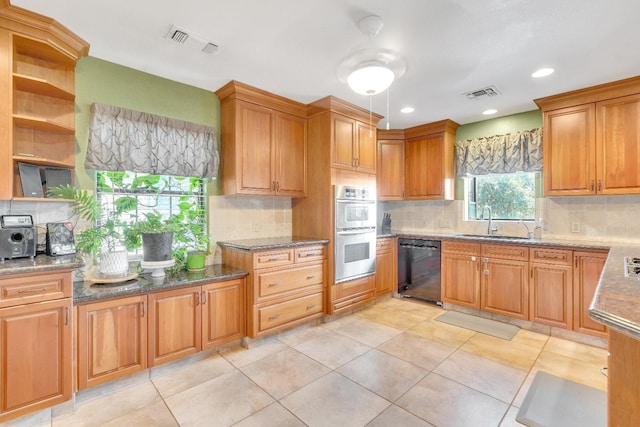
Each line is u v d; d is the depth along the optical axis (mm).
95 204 2320
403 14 1858
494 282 3305
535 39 2115
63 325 1772
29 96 2121
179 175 2730
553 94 3082
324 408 1868
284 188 3301
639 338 829
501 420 1752
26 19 1847
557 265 2895
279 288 2863
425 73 2631
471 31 2029
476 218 4125
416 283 4008
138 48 2256
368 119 3721
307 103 3408
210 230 3029
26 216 2051
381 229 4746
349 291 3486
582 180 2982
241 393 2021
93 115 2293
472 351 2605
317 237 3416
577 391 2025
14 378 1632
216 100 3061
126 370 2062
